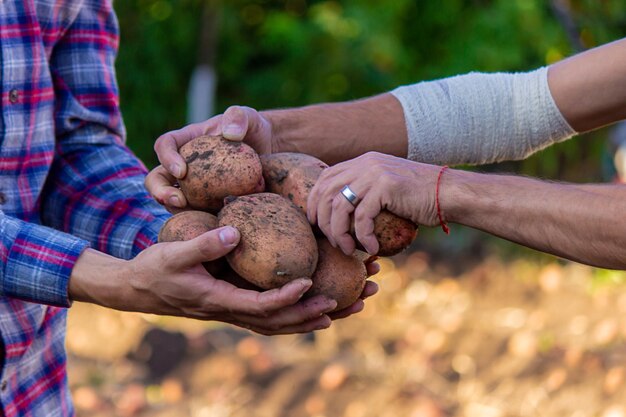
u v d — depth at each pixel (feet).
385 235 7.25
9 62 7.61
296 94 28.25
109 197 8.36
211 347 19.94
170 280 6.95
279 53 28.89
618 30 25.80
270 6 28.76
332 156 8.70
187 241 6.89
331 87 27.58
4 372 7.64
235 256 7.02
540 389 18.69
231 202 7.25
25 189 7.91
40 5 7.92
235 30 28.09
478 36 26.02
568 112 8.59
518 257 27.99
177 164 7.47
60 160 8.49
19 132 7.72
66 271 7.22
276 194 7.41
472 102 8.71
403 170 7.26
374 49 25.61
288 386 18.53
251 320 7.23
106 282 7.12
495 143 8.73
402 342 21.24
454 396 18.83
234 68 28.40
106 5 8.55
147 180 7.81
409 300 25.22
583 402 18.25
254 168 7.45
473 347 21.17
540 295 25.34
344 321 22.84
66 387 8.45
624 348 20.75
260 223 7.04
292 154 7.79
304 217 7.28
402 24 27.30
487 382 19.35
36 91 7.82
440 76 26.53
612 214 6.85
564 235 7.03
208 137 7.64
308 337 21.24
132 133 28.32
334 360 20.03
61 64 8.38
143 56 27.68
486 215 7.18
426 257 28.68
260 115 8.52
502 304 25.11
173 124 28.66
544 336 21.50
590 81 8.49
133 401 17.69
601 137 27.84
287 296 6.86
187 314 7.21
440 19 27.20
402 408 17.75
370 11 25.68
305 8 28.78
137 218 8.22
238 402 18.17
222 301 6.96
